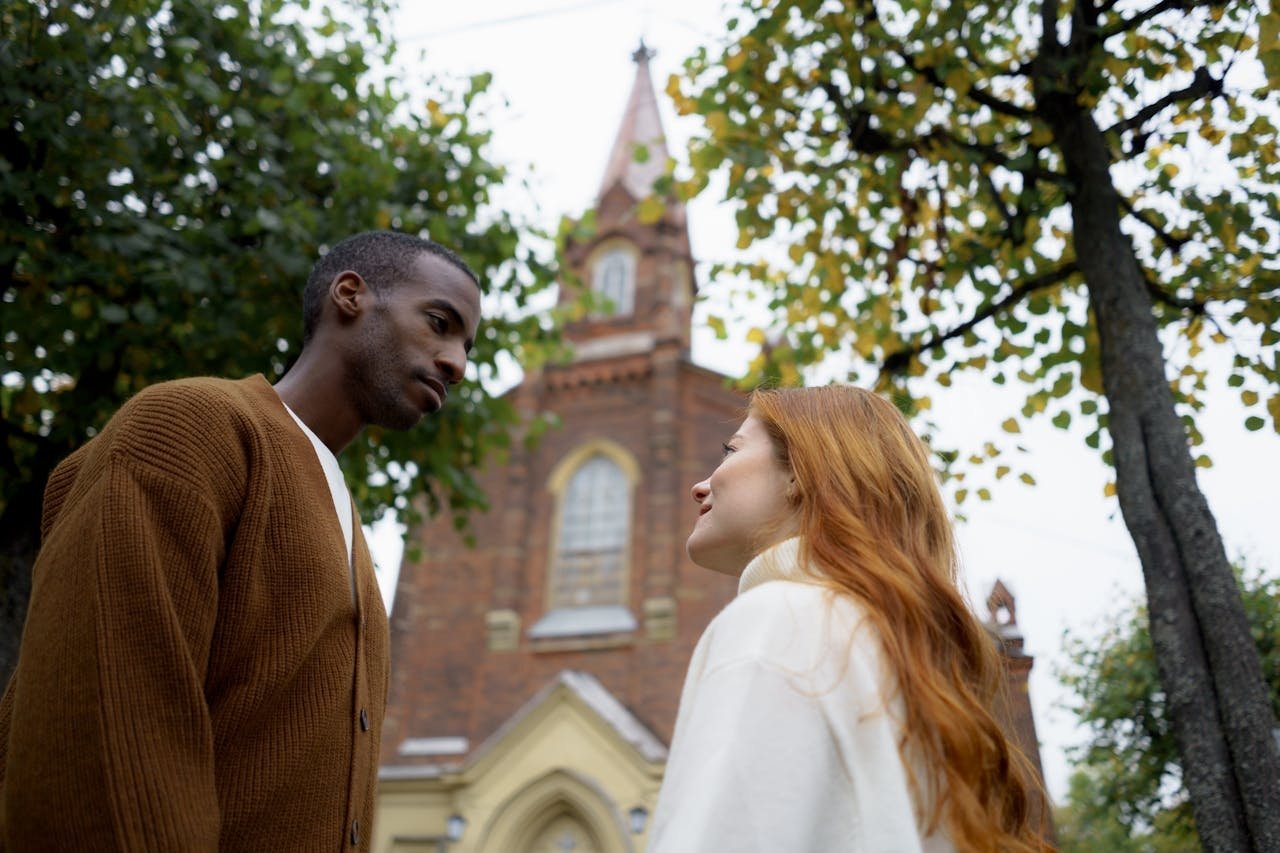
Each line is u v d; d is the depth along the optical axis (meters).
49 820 1.41
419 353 2.31
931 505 1.75
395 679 22.52
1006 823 1.47
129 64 6.39
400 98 7.99
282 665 1.79
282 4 7.44
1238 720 2.99
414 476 8.38
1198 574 3.25
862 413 1.82
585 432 25.11
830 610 1.38
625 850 17.48
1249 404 4.17
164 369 6.79
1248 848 2.86
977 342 5.14
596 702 19.70
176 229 6.68
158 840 1.42
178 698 1.53
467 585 23.55
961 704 1.38
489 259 8.27
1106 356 3.84
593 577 23.31
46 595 1.57
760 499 1.76
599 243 29.50
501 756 19.16
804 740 1.23
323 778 1.84
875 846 1.19
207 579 1.66
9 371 6.41
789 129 5.49
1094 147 4.23
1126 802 4.54
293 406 2.28
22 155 6.00
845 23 5.00
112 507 1.60
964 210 5.42
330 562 1.94
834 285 5.75
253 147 7.35
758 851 1.14
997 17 4.85
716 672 1.32
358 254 2.39
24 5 5.65
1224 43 4.11
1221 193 4.17
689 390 25.31
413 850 19.05
